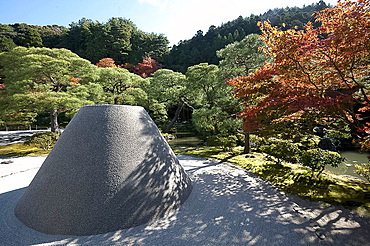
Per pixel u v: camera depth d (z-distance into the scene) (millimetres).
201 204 4219
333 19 4141
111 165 3516
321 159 5520
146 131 4277
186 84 17531
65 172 3473
